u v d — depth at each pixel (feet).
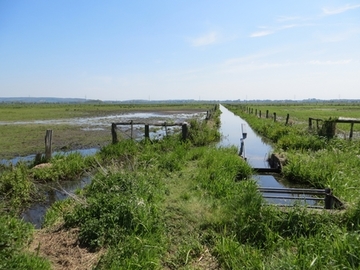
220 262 14.26
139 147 43.75
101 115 163.53
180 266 14.30
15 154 48.03
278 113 147.33
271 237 15.55
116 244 15.47
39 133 74.43
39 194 28.60
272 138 58.85
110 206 18.37
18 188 27.22
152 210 18.86
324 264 12.67
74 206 21.11
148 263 13.66
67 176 34.06
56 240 17.11
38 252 15.53
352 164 31.73
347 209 17.43
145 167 31.81
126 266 13.30
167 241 16.22
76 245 16.21
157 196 21.90
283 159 35.09
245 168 31.04
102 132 79.05
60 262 14.76
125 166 32.83
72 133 76.74
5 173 29.68
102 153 41.39
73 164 35.35
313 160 33.04
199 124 61.05
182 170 31.40
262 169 34.55
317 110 186.91
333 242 14.02
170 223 18.28
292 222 16.60
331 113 145.59
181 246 15.70
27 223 20.08
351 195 22.40
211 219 18.28
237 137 66.49
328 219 16.63
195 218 18.79
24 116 147.23
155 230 16.94
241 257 13.98
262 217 16.90
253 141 60.44
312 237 15.03
